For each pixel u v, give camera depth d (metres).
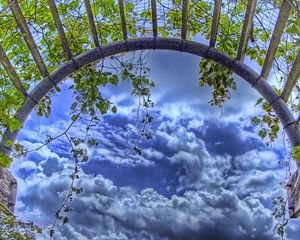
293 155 2.78
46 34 3.47
